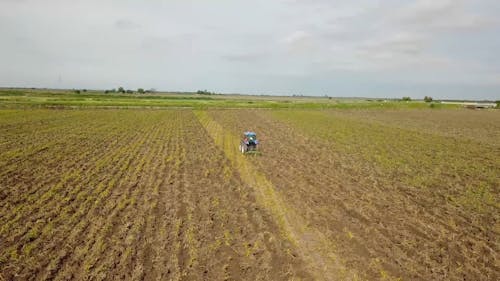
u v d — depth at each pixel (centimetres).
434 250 1382
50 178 2266
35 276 1143
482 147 3800
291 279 1155
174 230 1502
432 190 2170
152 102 10519
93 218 1619
